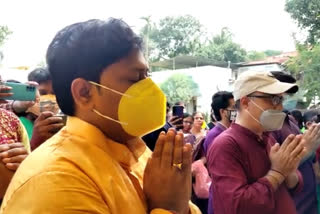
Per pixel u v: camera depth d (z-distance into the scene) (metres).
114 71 1.08
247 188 2.04
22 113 2.33
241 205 2.01
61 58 1.11
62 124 1.62
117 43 1.07
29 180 0.94
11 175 1.38
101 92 1.08
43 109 1.84
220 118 3.45
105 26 1.08
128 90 1.08
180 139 1.14
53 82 1.14
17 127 1.78
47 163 0.96
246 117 2.28
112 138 1.13
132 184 1.09
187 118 5.52
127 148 1.14
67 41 1.11
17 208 0.92
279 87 2.20
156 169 1.13
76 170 0.96
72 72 1.10
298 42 17.77
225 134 2.24
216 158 2.18
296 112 5.28
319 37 18.39
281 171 2.07
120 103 1.08
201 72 19.25
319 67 15.09
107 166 1.02
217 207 2.16
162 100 1.13
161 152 1.14
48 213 0.89
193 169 3.27
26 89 1.77
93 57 1.07
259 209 2.00
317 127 2.26
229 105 3.35
